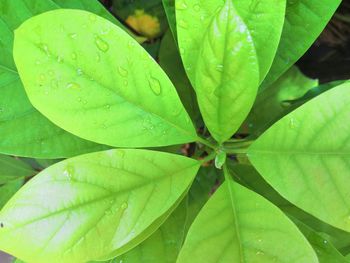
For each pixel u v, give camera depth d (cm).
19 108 26
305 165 22
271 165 23
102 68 21
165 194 22
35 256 20
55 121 21
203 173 31
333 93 22
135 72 22
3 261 40
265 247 21
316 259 21
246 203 23
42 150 25
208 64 20
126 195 21
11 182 34
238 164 30
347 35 40
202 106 22
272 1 23
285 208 28
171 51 33
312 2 27
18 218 20
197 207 30
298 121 22
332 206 21
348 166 22
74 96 21
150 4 36
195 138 24
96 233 21
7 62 26
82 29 20
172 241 25
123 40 21
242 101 21
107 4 39
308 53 41
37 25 20
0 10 26
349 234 28
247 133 35
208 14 22
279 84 36
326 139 22
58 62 20
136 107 22
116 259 24
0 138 25
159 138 23
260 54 23
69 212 20
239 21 19
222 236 22
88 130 21
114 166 21
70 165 21
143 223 21
